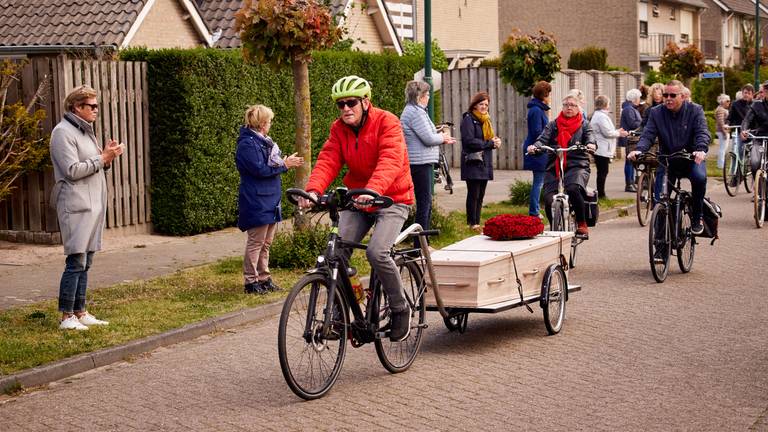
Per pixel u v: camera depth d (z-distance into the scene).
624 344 8.06
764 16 75.06
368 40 26.56
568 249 8.91
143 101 14.18
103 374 7.55
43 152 12.91
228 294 10.05
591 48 43.94
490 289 7.90
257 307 9.42
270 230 10.20
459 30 39.28
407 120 12.32
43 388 7.20
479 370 7.35
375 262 6.96
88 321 8.76
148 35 19.91
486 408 6.40
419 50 30.80
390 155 7.00
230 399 6.75
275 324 9.20
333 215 6.87
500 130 26.47
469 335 8.54
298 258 11.41
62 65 13.06
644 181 15.98
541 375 7.18
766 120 15.36
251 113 9.95
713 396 6.58
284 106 16.16
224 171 14.83
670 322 8.84
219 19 22.45
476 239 8.72
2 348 7.82
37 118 12.85
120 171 13.92
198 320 8.91
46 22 19.31
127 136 13.99
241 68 15.08
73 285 8.60
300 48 11.83
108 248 13.11
